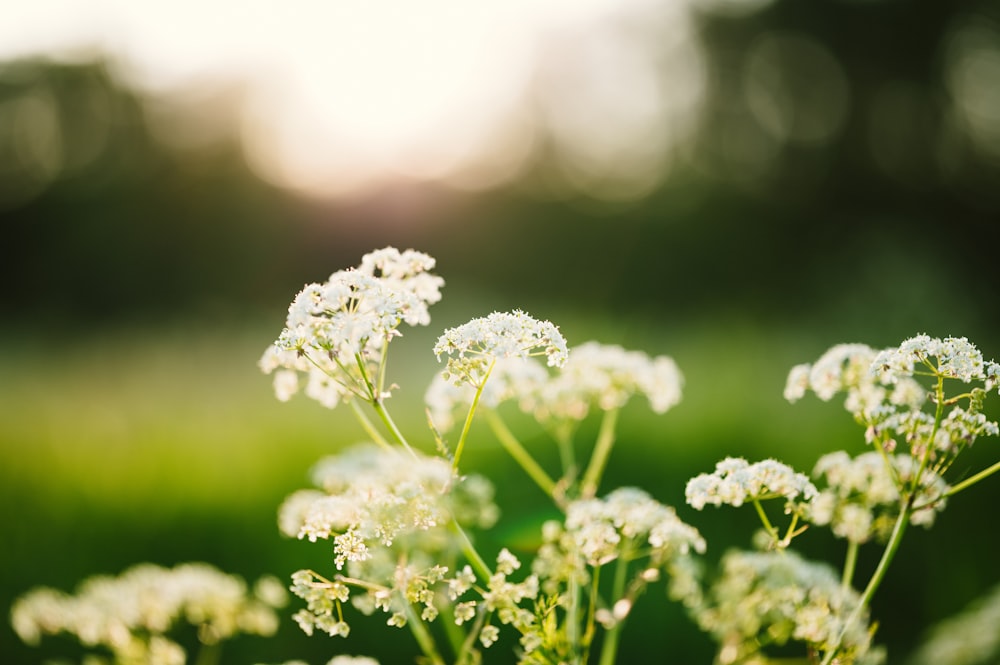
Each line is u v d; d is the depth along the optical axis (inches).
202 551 321.1
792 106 1545.3
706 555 288.4
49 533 338.3
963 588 265.9
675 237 1222.9
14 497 384.5
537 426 420.2
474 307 867.4
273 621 173.8
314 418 530.9
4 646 260.8
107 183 1674.5
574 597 134.2
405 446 131.2
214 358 875.4
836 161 1446.9
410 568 128.0
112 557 320.5
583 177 1558.8
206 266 1488.7
